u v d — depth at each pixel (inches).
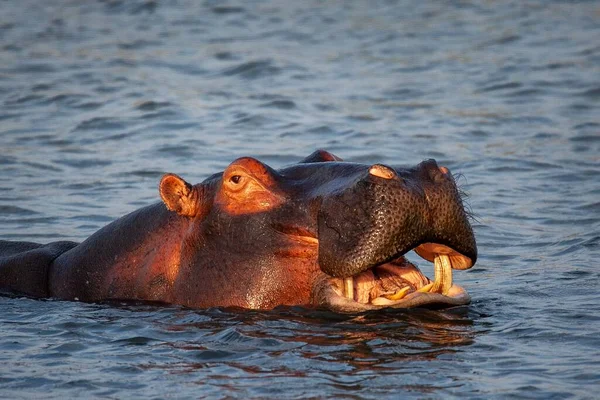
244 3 2842.0
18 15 2748.5
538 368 639.1
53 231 1043.3
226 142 1438.2
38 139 1486.2
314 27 2469.2
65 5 2903.5
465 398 592.1
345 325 712.4
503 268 910.4
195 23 2564.0
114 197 1181.7
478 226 1055.6
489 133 1476.4
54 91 1811.0
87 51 2217.0
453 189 701.3
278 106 1660.9
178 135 1486.2
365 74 1931.6
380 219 677.3
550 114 1579.7
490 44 2186.3
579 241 982.4
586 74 1849.2
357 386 611.2
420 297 714.8
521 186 1210.6
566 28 2331.4
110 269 818.2
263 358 659.4
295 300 741.9
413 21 2506.2
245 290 747.4
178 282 780.6
